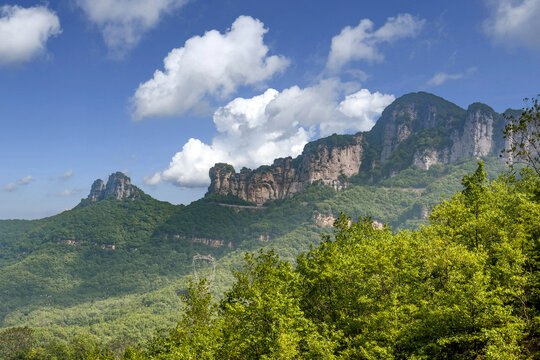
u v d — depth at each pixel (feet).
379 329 127.95
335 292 149.38
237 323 144.66
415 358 112.98
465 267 125.80
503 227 149.28
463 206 166.40
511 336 101.40
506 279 121.80
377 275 139.54
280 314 130.52
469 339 108.47
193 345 142.00
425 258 137.59
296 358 130.11
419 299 129.90
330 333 142.20
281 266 168.55
